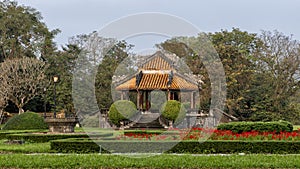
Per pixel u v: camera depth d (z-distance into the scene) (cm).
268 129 2106
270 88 4831
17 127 3144
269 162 1473
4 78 4722
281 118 4622
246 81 4762
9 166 1470
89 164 1463
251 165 1438
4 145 2253
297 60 4875
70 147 1908
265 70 4953
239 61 4775
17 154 1742
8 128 3155
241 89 4759
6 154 1750
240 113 4725
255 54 4953
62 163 1477
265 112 4672
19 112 4912
